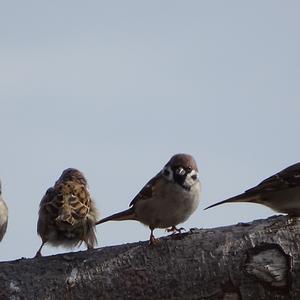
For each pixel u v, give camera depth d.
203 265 10.21
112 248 10.58
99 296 10.24
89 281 10.28
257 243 10.23
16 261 10.57
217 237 10.43
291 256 10.07
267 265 10.05
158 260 10.33
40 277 10.32
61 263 10.47
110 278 10.30
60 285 10.27
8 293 10.21
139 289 10.23
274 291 10.02
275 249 10.14
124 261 10.38
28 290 10.23
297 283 9.98
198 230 10.64
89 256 10.50
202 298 10.14
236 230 10.51
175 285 10.20
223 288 10.12
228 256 10.20
